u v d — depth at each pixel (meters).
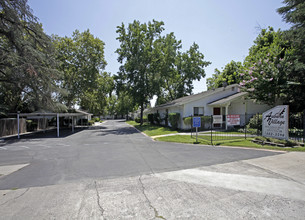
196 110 18.03
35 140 13.74
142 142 11.46
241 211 3.03
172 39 27.44
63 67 27.61
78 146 10.48
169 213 3.01
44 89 17.67
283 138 8.71
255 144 8.89
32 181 4.73
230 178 4.59
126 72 27.36
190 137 12.33
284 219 2.78
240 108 16.95
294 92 13.07
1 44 14.83
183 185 4.21
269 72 11.89
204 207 3.18
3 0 12.28
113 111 75.00
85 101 33.03
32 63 14.88
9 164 6.61
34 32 15.77
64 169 5.79
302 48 13.27
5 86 18.17
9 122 18.20
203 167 5.59
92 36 29.52
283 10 14.20
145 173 5.16
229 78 27.19
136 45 26.75
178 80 36.84
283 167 5.35
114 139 13.40
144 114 44.56
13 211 3.21
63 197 3.73
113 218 2.91
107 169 5.62
